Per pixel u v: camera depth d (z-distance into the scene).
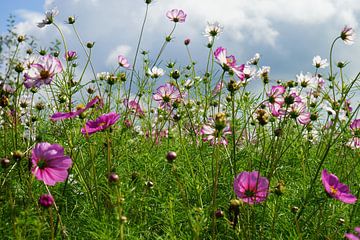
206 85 1.66
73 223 1.07
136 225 1.03
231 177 1.16
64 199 1.10
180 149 1.47
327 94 1.57
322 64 1.72
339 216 1.12
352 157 1.43
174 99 1.47
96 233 0.93
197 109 1.71
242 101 1.51
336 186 0.88
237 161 1.35
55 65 1.05
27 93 1.51
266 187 0.87
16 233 0.85
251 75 1.44
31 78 1.05
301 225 1.09
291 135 1.55
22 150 1.31
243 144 1.56
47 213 1.05
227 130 1.27
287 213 1.10
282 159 1.45
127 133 1.59
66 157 0.86
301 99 1.11
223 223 1.09
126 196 1.01
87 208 1.09
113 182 0.83
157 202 1.16
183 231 1.05
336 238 1.07
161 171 1.36
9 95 1.34
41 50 1.58
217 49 1.11
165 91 1.42
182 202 1.16
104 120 1.01
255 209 1.10
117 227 0.93
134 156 1.36
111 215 1.02
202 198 1.18
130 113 1.77
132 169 1.31
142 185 1.17
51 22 1.51
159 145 1.65
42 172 0.86
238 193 0.87
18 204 1.11
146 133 1.76
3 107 1.23
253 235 0.98
